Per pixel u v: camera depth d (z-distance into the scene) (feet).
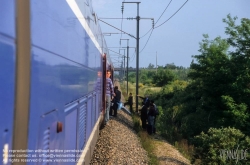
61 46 14.12
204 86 80.07
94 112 32.65
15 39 8.32
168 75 225.15
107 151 40.91
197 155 34.91
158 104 116.06
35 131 9.77
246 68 74.18
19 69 8.48
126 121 72.95
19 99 8.42
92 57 29.55
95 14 33.88
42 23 10.75
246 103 71.26
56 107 12.94
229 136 34.91
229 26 78.33
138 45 95.50
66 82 15.34
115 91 75.05
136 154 41.57
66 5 15.55
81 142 21.12
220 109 76.38
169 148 50.90
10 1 8.08
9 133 7.81
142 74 327.47
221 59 79.15
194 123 75.36
